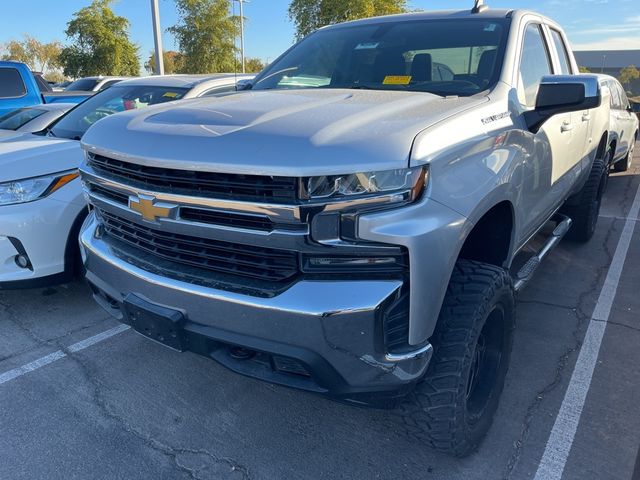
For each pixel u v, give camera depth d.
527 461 2.59
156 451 2.68
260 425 2.87
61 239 3.86
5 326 3.93
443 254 2.04
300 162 1.91
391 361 2.02
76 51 31.80
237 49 34.34
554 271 4.92
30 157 3.89
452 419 2.32
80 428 2.85
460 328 2.28
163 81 5.83
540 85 2.83
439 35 3.36
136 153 2.25
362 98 2.65
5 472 2.54
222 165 2.00
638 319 4.02
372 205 1.94
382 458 2.62
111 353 3.57
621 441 2.71
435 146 2.08
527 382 3.20
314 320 1.96
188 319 2.25
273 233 1.98
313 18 25.30
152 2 15.81
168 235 2.30
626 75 79.38
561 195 4.01
